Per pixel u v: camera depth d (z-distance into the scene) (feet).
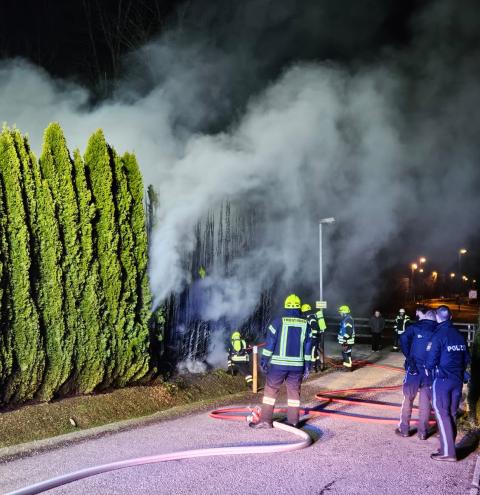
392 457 20.68
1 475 18.78
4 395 24.73
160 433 24.09
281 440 22.84
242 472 18.79
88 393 28.12
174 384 32.40
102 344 28.48
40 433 23.67
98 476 18.39
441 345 20.42
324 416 27.61
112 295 29.25
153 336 33.04
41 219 26.50
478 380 25.17
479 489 17.33
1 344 24.38
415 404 31.27
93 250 28.53
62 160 27.76
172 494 16.84
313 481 17.97
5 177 25.25
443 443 20.30
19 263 25.29
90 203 28.73
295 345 24.57
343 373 42.29
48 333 26.43
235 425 25.50
